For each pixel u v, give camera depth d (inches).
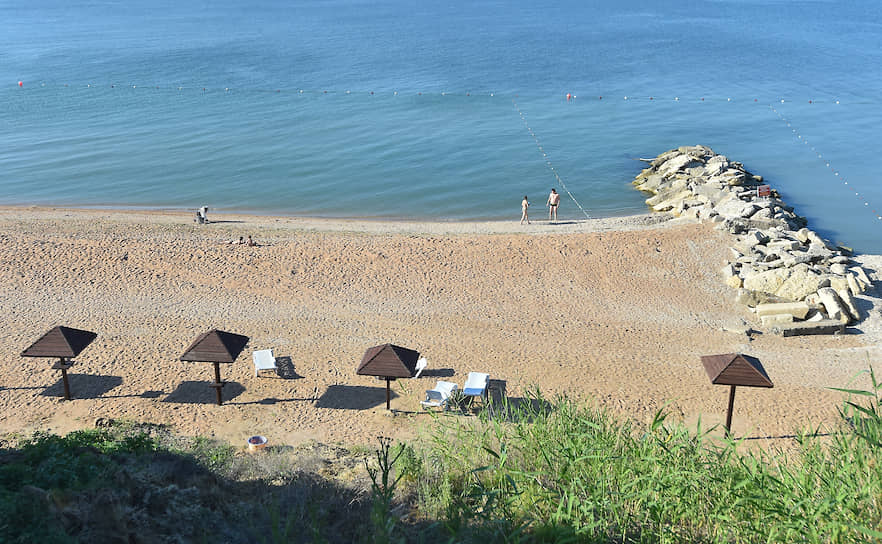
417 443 591.2
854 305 1067.9
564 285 1171.9
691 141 2397.9
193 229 1499.8
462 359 911.0
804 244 1347.2
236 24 6181.1
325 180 1998.0
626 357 930.1
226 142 2396.7
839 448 291.6
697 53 4387.3
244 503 397.7
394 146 2336.4
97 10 7859.3
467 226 1593.3
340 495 405.7
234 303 1071.6
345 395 807.7
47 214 1647.4
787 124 2630.4
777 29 5644.7
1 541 293.9
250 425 733.9
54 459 392.8
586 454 315.3
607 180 2005.4
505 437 407.5
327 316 1039.0
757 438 709.3
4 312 1005.2
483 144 2362.2
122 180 1988.2
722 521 266.2
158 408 765.9
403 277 1186.0
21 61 4109.3
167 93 3206.2
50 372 838.5
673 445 321.1
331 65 3954.2
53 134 2496.3
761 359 933.2
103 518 335.3
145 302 1059.9
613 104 2994.6
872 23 6048.2
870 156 2199.8
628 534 270.4
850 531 231.5
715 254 1274.6
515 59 4175.7
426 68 3865.7
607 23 6190.9
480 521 278.4
